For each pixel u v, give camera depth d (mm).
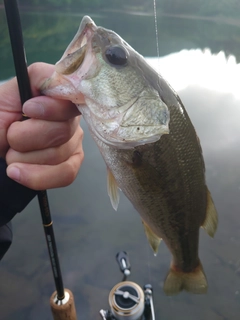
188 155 219
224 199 537
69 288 395
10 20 157
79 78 174
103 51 183
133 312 312
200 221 253
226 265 427
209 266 427
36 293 386
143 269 419
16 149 168
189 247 266
